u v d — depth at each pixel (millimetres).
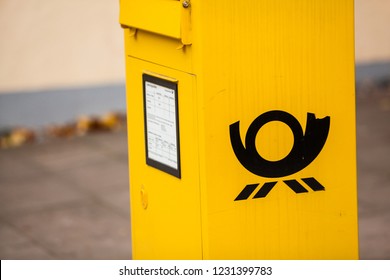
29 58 11039
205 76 4004
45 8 11000
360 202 8125
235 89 4062
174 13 4070
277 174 4211
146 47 4438
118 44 11344
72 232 7691
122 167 9586
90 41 11234
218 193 4113
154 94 4406
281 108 4160
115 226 7828
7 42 10938
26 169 9633
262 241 4238
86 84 11312
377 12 12227
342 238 4391
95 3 11148
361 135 10359
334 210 4348
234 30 4023
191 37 4039
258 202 4207
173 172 4348
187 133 4180
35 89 11094
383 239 7199
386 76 12594
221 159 4090
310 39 4160
